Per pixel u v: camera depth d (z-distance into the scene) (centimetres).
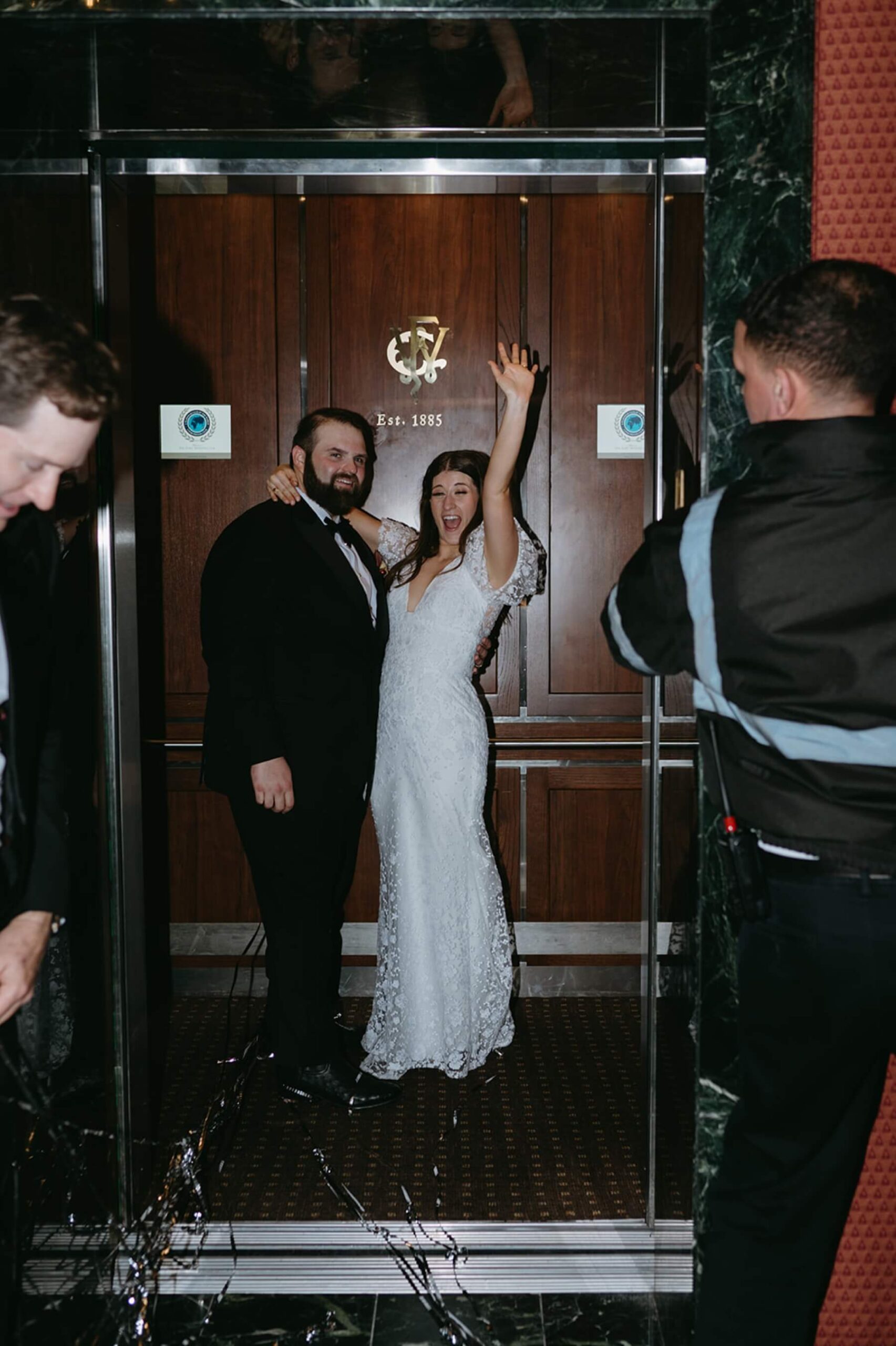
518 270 366
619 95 193
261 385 367
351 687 284
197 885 379
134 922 227
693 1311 185
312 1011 289
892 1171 187
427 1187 256
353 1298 212
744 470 177
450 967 307
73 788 198
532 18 169
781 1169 153
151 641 370
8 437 128
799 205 171
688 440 190
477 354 368
